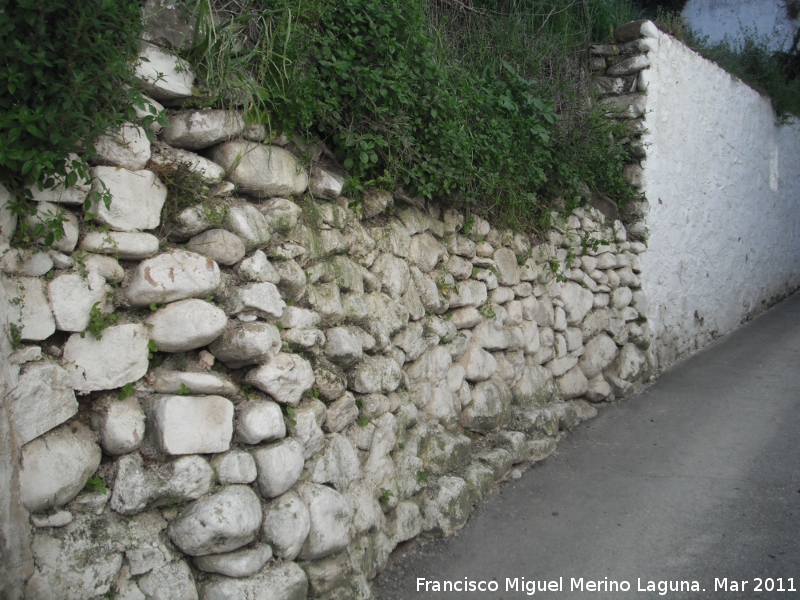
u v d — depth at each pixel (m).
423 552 3.43
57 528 2.20
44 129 2.17
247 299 2.68
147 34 2.59
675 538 3.59
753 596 3.09
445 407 4.05
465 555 3.41
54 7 2.13
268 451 2.65
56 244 2.26
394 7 3.46
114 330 2.40
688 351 7.44
